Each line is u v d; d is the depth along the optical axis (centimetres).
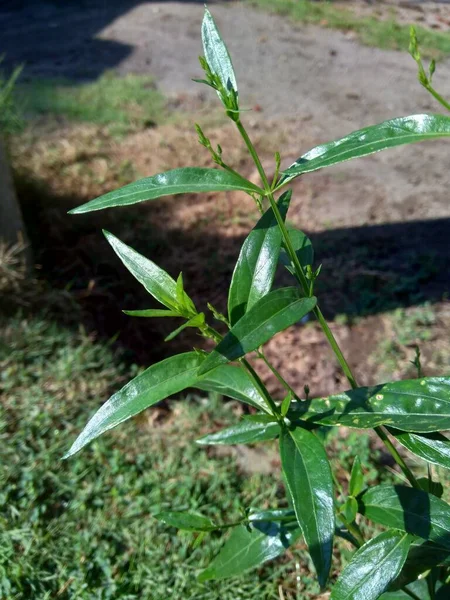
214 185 22
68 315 70
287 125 117
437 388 22
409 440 23
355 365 68
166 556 46
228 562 29
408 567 26
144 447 55
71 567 45
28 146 106
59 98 126
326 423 22
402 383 22
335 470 52
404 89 133
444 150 111
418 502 24
